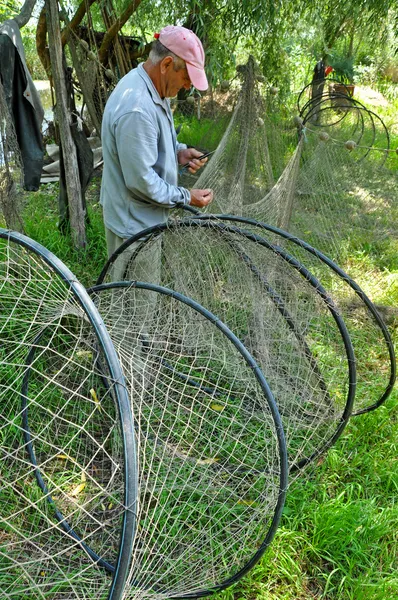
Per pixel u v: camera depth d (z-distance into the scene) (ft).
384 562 6.79
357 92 38.70
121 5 15.57
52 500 6.72
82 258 12.66
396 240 15.67
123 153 7.02
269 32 16.67
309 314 8.05
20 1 21.01
